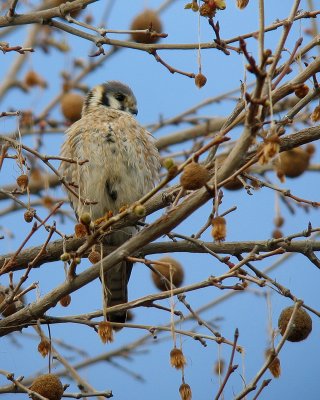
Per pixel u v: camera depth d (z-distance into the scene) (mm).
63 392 8930
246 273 9000
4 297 9820
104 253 12023
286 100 15445
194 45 10039
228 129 8133
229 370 8062
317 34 9742
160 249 10477
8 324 9203
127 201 12875
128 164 12867
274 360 7938
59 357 11195
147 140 13266
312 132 10062
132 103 14984
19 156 9219
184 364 7938
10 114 9672
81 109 15828
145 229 8547
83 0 10641
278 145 7250
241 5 9258
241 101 10094
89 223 8359
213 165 8406
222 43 9875
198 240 9602
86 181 12820
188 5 9539
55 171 9578
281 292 8789
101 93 15000
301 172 12984
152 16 13477
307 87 8648
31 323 9398
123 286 12609
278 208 12219
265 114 7719
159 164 13539
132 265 12523
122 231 12242
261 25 7539
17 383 8758
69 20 10555
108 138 12867
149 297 8859
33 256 10648
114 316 11562
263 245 10125
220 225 7598
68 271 8867
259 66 7465
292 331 8453
